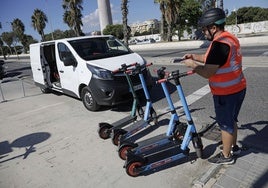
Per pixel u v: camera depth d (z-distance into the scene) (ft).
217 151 12.08
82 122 18.42
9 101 27.99
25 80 44.16
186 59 9.66
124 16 75.77
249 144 12.37
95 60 20.54
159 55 59.21
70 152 14.10
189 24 132.77
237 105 10.18
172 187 10.14
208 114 17.06
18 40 184.96
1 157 14.60
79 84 21.18
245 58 35.12
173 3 99.25
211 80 9.78
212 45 8.96
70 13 129.80
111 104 19.19
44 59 27.30
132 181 10.87
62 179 11.72
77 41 22.59
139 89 19.51
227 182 9.78
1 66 52.31
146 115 14.92
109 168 12.08
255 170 10.29
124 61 20.54
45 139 16.29
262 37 62.59
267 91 20.06
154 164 10.91
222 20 8.98
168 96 11.93
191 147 12.69
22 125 19.51
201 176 10.33
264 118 15.26
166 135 12.19
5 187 11.70
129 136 13.98
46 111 22.38
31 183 11.74
